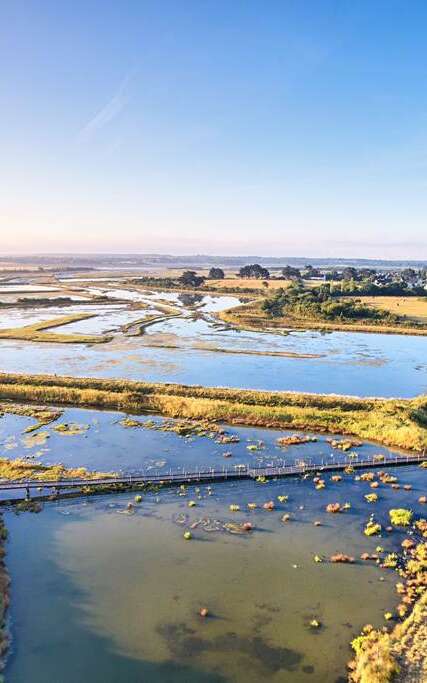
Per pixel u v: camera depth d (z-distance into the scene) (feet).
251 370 271.08
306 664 78.48
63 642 82.48
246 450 163.63
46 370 261.03
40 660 78.79
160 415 199.31
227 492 135.44
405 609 90.12
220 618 88.28
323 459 155.84
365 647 79.92
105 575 99.81
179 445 167.22
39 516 121.49
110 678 75.72
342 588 96.63
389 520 121.80
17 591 94.63
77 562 103.86
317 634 84.74
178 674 76.54
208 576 99.91
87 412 201.46
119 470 146.41
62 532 114.83
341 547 110.32
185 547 109.60
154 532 115.55
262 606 91.40
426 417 190.29
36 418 191.93
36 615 88.53
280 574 100.68
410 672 74.54
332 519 122.21
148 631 85.20
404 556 107.14
